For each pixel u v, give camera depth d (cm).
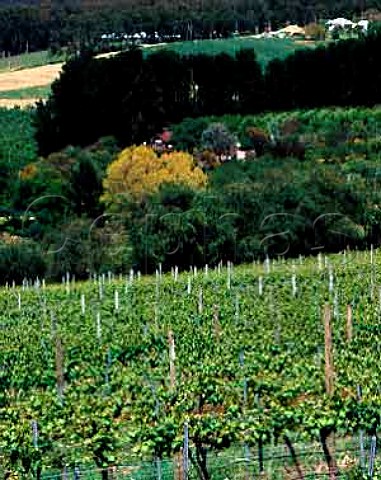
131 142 10025
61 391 2377
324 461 2130
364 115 10138
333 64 10850
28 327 3684
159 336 3219
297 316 3653
